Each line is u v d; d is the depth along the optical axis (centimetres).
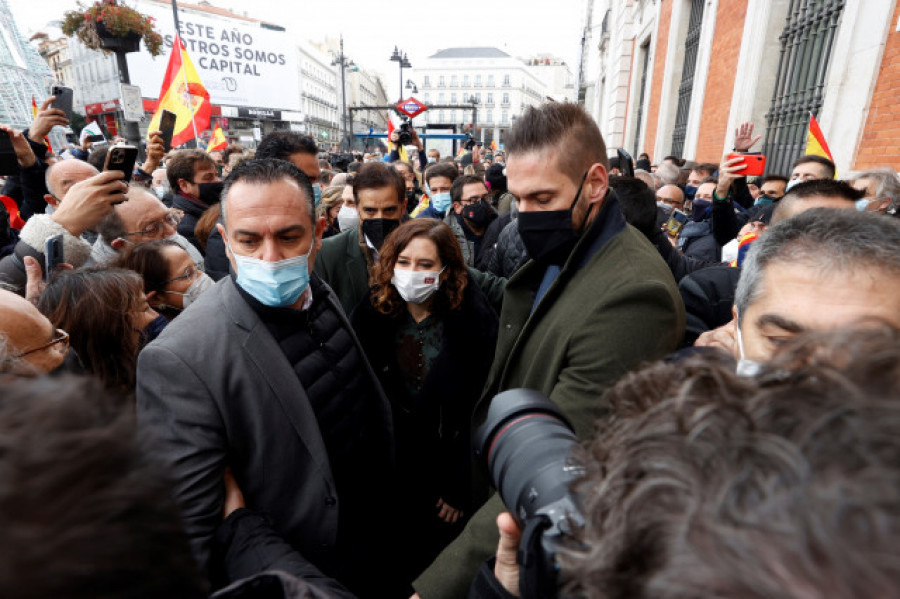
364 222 240
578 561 41
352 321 209
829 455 26
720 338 115
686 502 30
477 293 206
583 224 126
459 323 199
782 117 523
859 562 20
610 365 104
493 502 99
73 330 140
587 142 120
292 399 128
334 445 142
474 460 161
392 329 209
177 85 545
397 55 1777
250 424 122
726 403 36
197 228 262
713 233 308
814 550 22
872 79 346
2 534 26
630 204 218
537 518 51
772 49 534
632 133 1238
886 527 21
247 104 2498
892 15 330
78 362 134
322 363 141
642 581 31
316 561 131
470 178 406
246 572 97
